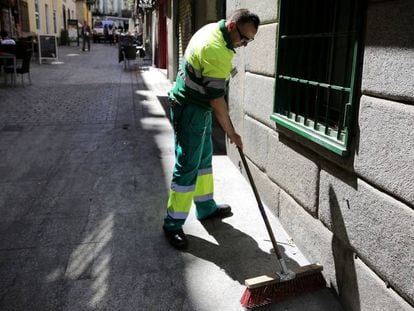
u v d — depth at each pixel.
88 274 2.89
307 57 3.14
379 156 2.12
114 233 3.44
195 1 8.49
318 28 3.02
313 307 2.59
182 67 3.11
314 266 2.71
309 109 3.16
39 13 29.59
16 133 6.57
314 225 2.94
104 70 16.08
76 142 6.08
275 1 3.48
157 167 5.03
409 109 1.92
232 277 2.87
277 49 3.39
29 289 2.72
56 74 14.47
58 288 2.73
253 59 4.05
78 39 35.38
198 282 2.82
